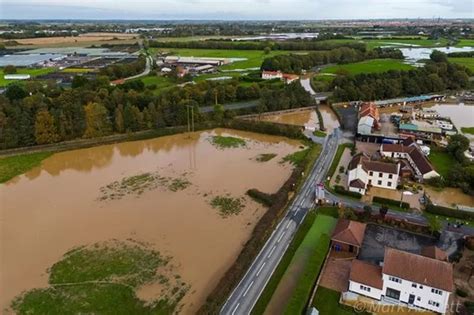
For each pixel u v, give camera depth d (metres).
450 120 141.75
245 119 143.00
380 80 176.25
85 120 121.62
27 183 93.75
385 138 117.00
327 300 53.78
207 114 139.62
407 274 51.72
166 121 132.62
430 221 70.56
